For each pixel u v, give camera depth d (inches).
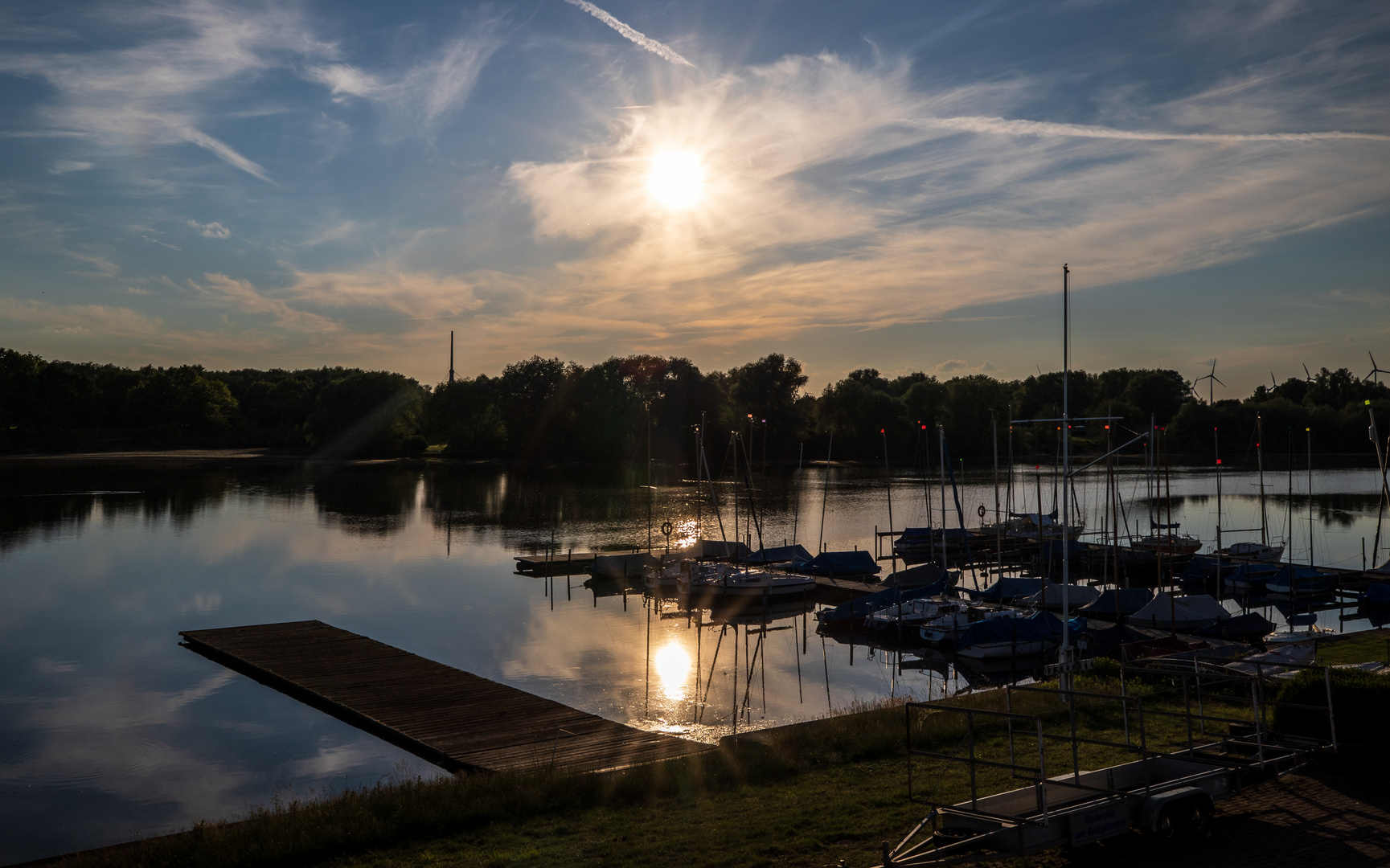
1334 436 5964.6
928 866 456.8
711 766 729.0
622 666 1481.3
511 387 6953.7
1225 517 3695.9
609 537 3117.6
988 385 6702.8
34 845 789.2
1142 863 488.7
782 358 6761.8
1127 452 6279.5
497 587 2241.6
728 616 1988.2
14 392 6520.7
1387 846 503.5
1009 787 641.0
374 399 6609.3
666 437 6141.7
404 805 656.4
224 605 1957.4
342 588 2190.0
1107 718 838.5
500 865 548.7
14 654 1488.7
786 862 530.3
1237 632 1628.9
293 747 1020.5
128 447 6825.8
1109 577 2573.8
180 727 1101.1
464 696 1155.9
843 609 1828.2
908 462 6594.5
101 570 2362.2
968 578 2581.2
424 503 4077.3
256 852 580.7
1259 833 529.0
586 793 676.1
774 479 5506.9
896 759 748.0
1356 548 2891.2
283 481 4943.4
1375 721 630.5
